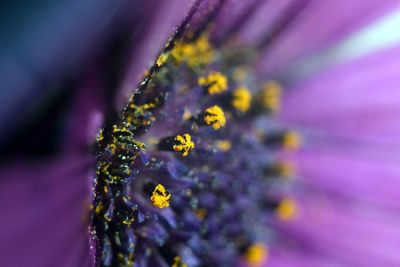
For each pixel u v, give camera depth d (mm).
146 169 59
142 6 49
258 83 76
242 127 73
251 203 72
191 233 65
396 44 77
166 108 60
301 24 75
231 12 69
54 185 51
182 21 57
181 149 60
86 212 55
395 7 77
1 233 50
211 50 69
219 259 69
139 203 60
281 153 76
